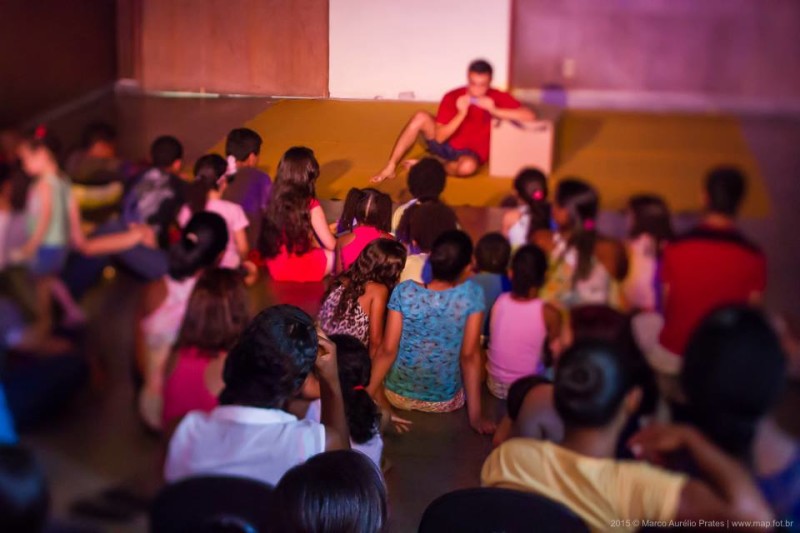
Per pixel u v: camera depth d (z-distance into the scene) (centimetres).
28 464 154
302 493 165
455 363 296
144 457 275
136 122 375
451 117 347
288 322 192
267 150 354
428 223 322
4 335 316
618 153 330
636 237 300
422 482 265
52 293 330
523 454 189
